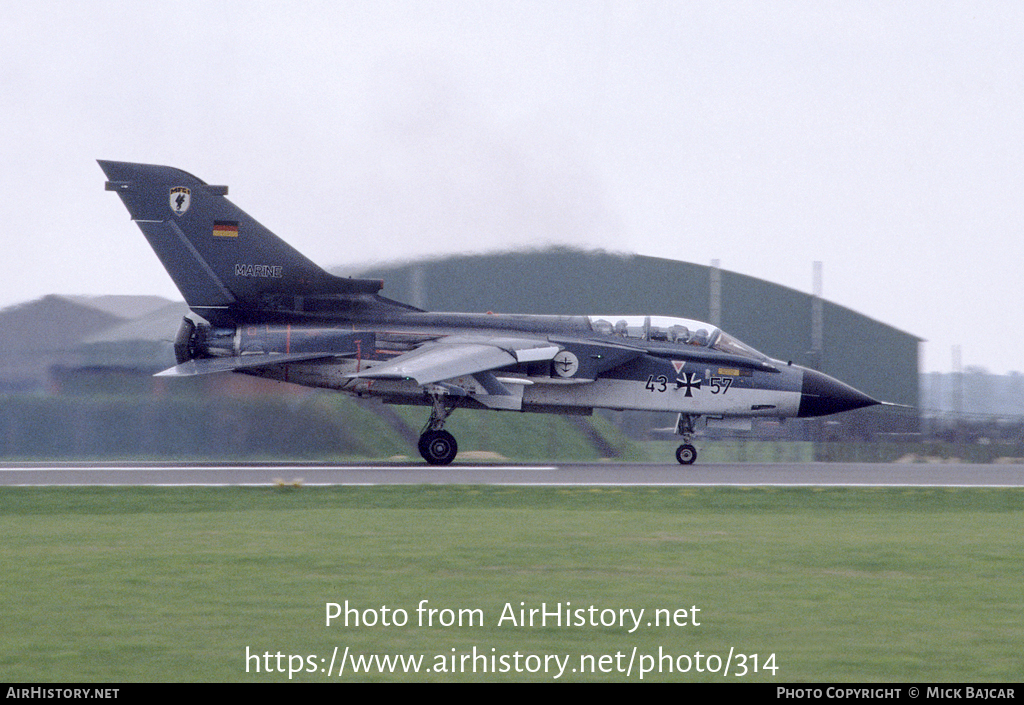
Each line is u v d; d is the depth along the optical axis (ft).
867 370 469.57
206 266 288.51
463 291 447.42
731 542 154.40
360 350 285.64
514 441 381.19
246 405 346.13
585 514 189.16
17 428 340.80
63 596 115.85
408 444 352.90
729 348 294.05
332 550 144.87
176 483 226.79
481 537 157.69
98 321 366.02
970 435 369.30
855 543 154.40
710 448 375.86
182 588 119.96
